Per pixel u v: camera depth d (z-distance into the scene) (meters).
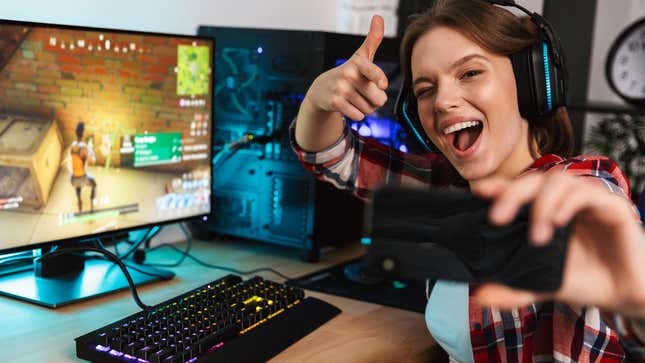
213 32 1.55
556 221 0.42
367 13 2.15
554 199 0.43
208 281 1.28
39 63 1.09
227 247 1.57
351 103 0.91
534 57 0.90
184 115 1.34
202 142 1.39
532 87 0.91
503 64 0.91
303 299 1.14
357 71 0.89
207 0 1.63
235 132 1.55
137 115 1.26
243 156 1.53
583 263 0.44
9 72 1.05
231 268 1.39
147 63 1.26
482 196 0.47
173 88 1.31
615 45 3.10
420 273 0.49
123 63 1.22
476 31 0.89
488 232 0.47
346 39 1.48
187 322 0.96
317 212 1.45
